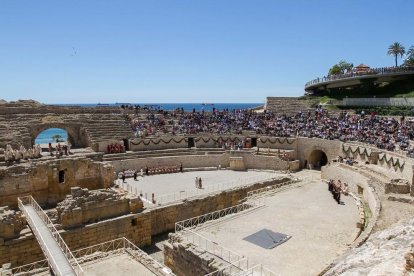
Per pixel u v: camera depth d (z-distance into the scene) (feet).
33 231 92.32
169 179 169.99
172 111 260.42
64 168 132.98
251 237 92.22
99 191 115.03
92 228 107.76
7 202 119.85
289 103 288.51
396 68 262.67
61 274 70.28
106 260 83.82
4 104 203.82
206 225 101.45
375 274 30.53
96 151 186.19
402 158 141.08
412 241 36.09
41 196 127.03
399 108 231.30
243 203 124.16
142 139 200.54
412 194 109.60
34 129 187.62
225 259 79.00
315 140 202.18
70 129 198.80
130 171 175.94
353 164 167.02
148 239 119.55
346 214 110.93
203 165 196.65
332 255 81.76
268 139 214.07
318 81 328.08
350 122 214.90
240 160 193.36
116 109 237.04
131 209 119.44
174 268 90.22
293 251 84.17
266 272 73.77
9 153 141.28
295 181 161.48
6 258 96.22
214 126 231.91
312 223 102.83
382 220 90.07
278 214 110.93
